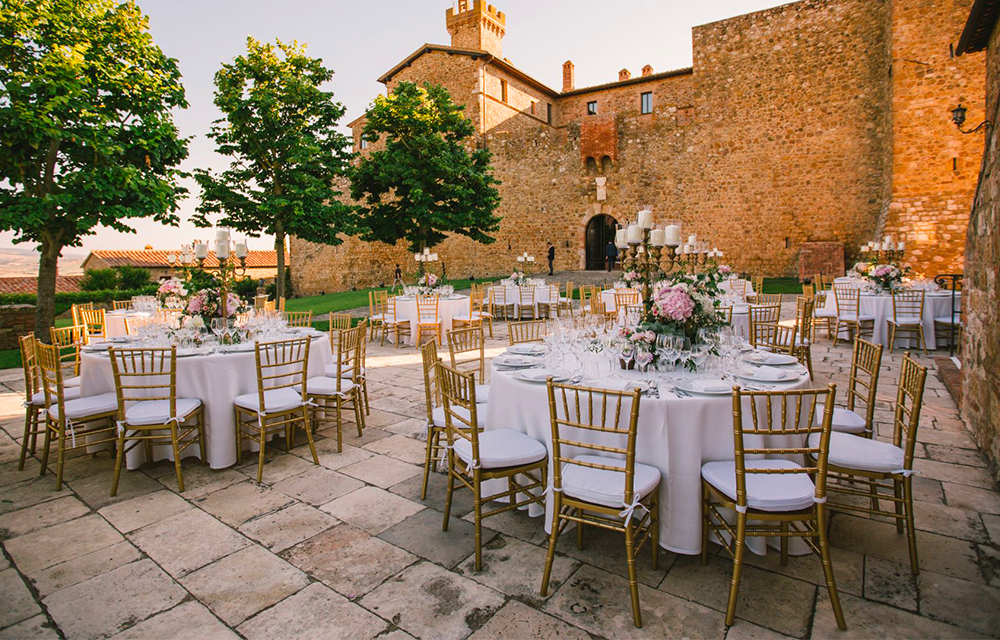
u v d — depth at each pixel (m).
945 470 3.95
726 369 3.40
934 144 15.69
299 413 4.76
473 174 16.89
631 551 2.38
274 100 13.16
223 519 3.41
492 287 13.12
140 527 3.31
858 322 8.81
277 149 13.80
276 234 13.81
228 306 5.08
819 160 19.28
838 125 18.94
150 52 10.33
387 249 27.30
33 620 2.44
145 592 2.65
